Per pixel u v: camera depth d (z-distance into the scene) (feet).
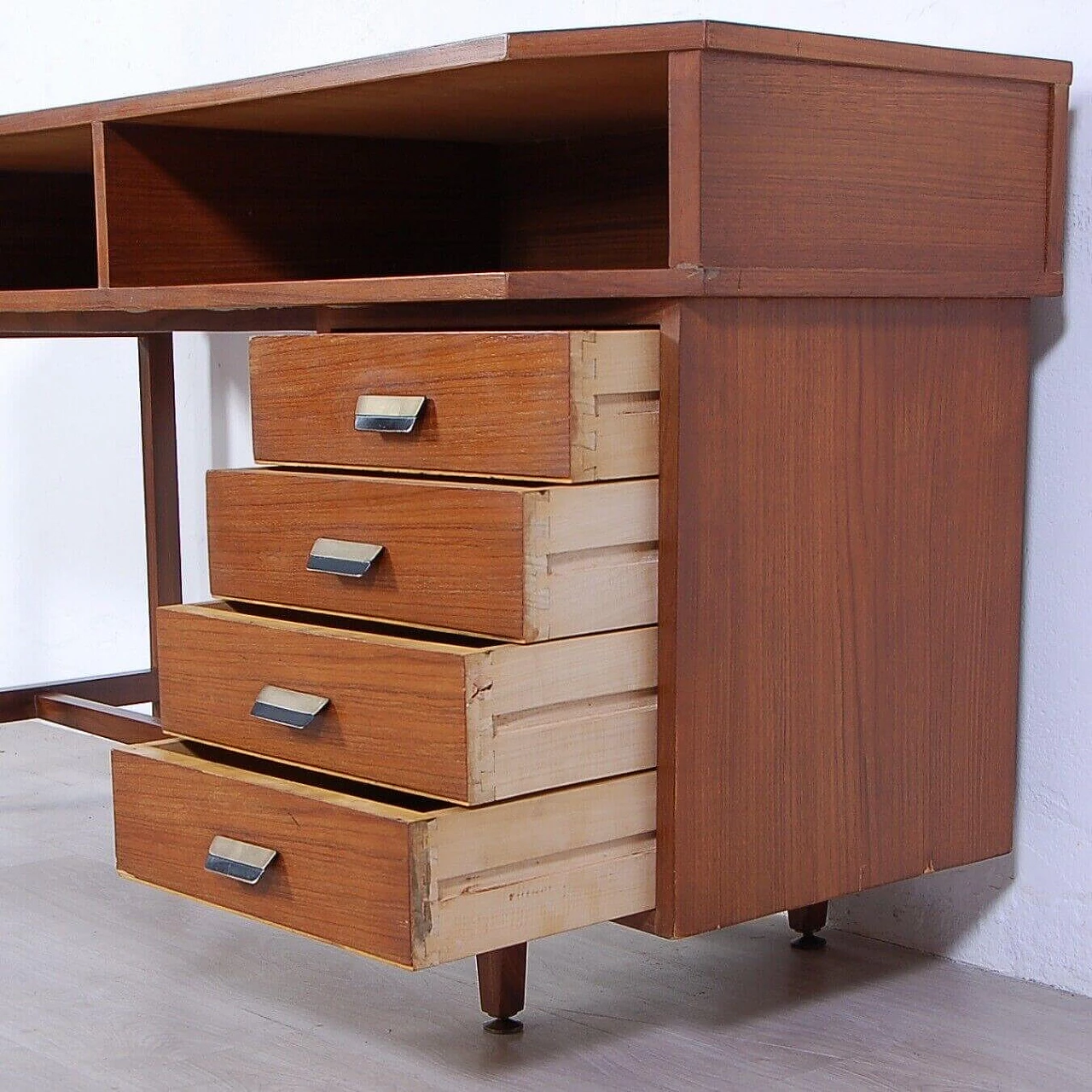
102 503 8.89
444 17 6.68
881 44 4.24
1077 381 4.89
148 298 4.90
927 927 5.38
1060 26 4.83
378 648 4.03
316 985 5.03
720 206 3.96
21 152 6.12
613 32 3.94
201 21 7.82
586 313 4.11
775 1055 4.50
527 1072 4.37
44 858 6.33
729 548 4.12
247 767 4.64
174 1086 4.28
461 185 6.28
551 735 3.94
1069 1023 4.77
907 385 4.50
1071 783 4.98
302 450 4.48
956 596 4.73
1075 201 4.86
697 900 4.17
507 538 3.85
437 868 3.83
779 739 4.31
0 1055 4.49
